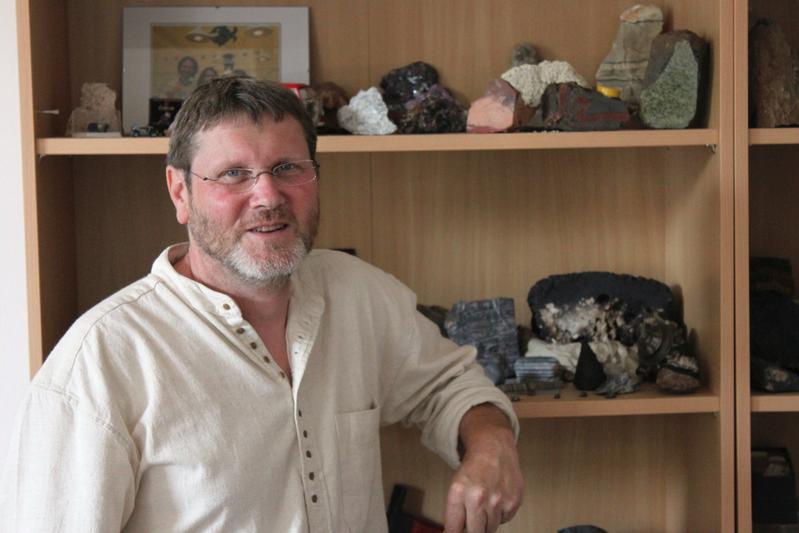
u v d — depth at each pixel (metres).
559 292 2.01
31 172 1.74
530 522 2.17
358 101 1.84
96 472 1.26
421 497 2.16
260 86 1.37
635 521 2.18
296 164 1.37
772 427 2.15
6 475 1.30
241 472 1.35
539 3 2.06
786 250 2.13
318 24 2.05
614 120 1.80
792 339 1.91
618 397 1.85
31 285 1.75
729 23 1.75
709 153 1.83
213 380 1.35
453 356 1.68
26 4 1.72
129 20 1.99
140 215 2.06
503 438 1.50
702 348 1.92
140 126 1.93
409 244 2.11
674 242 2.07
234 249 1.35
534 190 2.11
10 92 2.04
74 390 1.28
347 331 1.55
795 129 1.77
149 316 1.36
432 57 2.07
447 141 1.76
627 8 2.06
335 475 1.46
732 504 1.83
